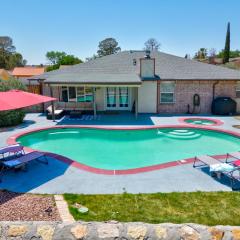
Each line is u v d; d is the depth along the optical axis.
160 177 11.92
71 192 10.48
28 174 12.43
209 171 12.55
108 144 19.27
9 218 8.29
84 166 13.44
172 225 5.22
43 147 18.62
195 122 24.55
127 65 31.56
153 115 27.33
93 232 5.07
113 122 24.02
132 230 5.10
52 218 8.32
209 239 4.94
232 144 18.98
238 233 5.03
